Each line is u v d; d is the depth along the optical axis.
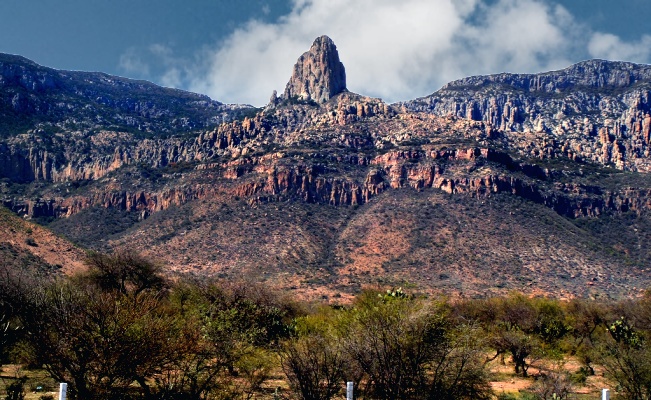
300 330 35.50
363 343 24.47
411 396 23.58
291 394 25.52
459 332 26.72
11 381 28.31
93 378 22.23
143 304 23.31
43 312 22.47
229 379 25.64
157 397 22.86
